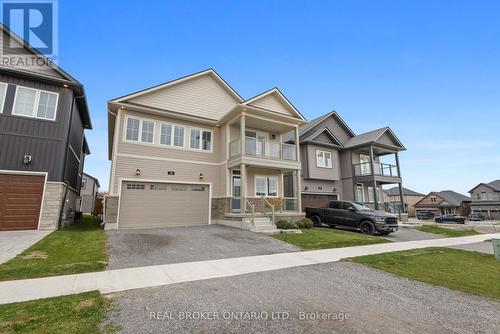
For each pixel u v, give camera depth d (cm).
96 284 492
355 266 682
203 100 1612
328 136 2166
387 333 330
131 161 1315
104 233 1047
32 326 323
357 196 2200
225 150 1541
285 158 1616
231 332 325
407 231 1543
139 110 1370
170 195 1397
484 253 916
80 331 315
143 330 324
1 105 1074
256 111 1466
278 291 481
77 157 1678
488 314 397
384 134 2289
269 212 1463
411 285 534
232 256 754
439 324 360
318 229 1380
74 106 1307
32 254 680
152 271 586
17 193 1059
